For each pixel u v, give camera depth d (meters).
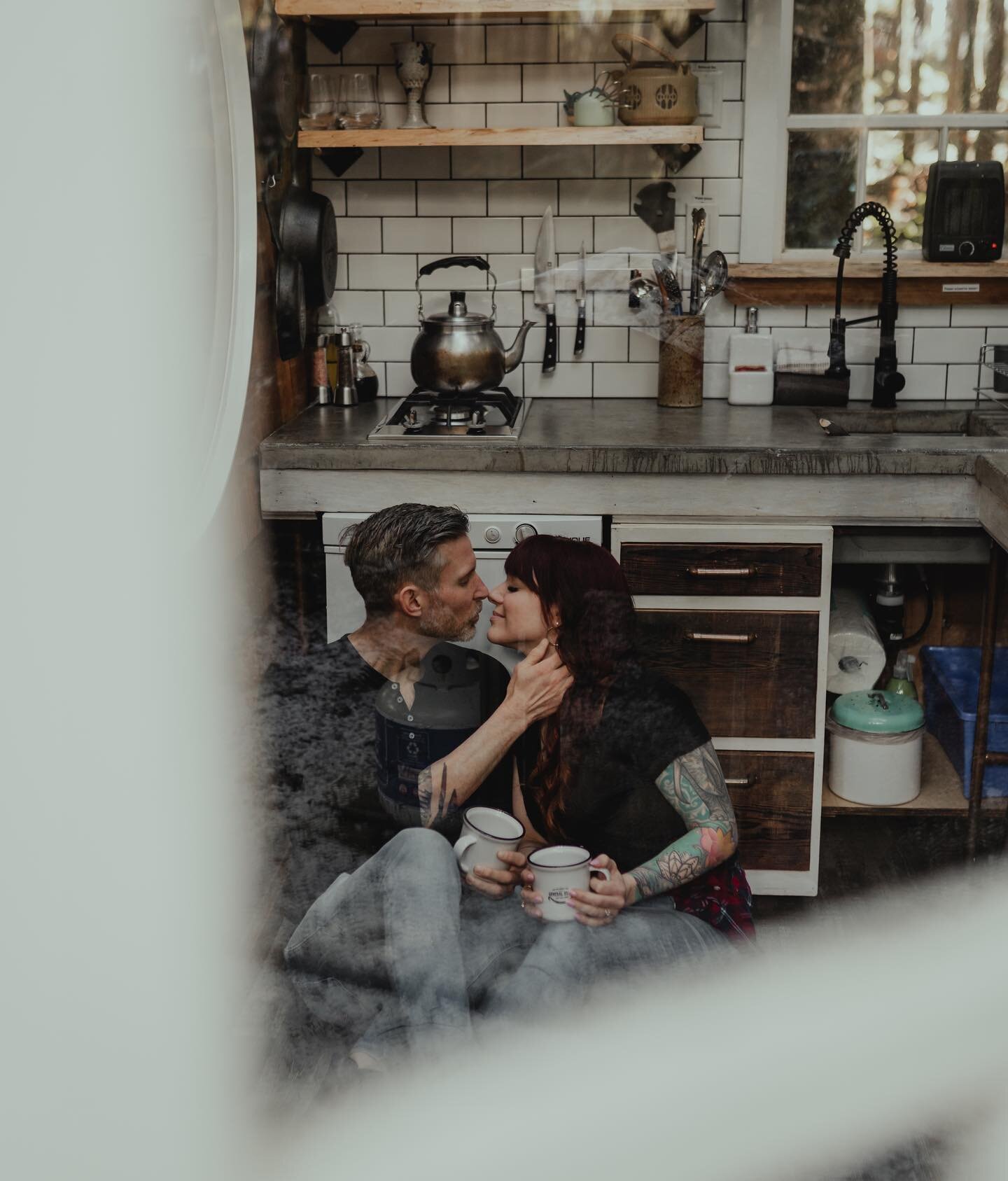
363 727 0.99
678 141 2.23
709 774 1.05
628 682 1.07
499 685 1.06
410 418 2.15
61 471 0.32
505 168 2.45
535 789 1.03
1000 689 1.97
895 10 2.39
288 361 2.22
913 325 2.47
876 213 2.33
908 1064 0.55
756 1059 0.57
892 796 2.00
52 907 0.34
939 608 2.30
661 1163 0.52
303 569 1.83
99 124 0.31
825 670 1.94
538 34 2.38
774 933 0.89
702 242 2.43
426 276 2.50
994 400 2.46
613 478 2.01
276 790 0.88
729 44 2.36
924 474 1.98
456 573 1.11
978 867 1.71
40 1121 0.36
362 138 2.25
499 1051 0.65
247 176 1.32
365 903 0.82
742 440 2.05
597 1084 0.58
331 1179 0.51
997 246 2.40
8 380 0.31
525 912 0.87
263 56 2.04
